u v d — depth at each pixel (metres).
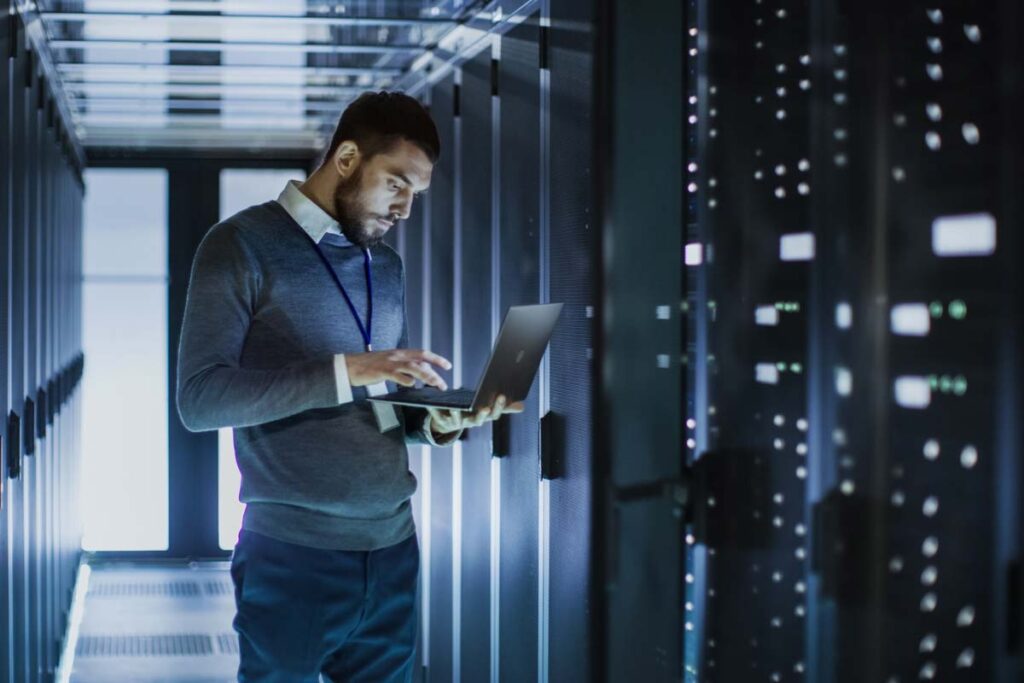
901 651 1.79
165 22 4.30
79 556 7.00
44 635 4.61
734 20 2.21
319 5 3.99
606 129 2.25
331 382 2.53
